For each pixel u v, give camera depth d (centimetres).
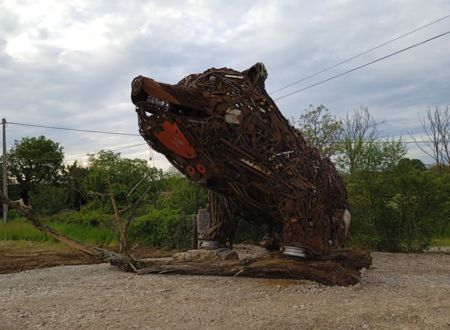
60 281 839
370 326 519
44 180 4306
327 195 877
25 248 1559
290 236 783
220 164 767
